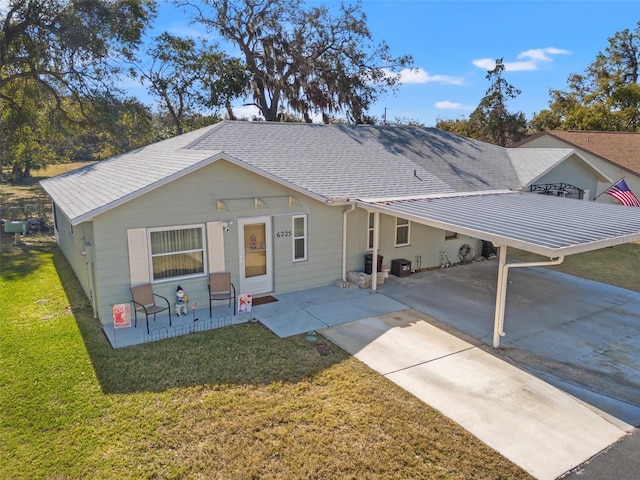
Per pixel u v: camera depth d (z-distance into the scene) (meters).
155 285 9.75
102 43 26.56
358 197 12.00
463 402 6.74
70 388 6.96
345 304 10.96
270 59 31.09
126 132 29.84
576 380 7.48
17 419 6.14
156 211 9.52
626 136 27.94
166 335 8.98
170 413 6.33
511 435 5.99
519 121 39.81
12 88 27.80
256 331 9.28
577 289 12.52
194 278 10.23
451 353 8.39
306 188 11.65
